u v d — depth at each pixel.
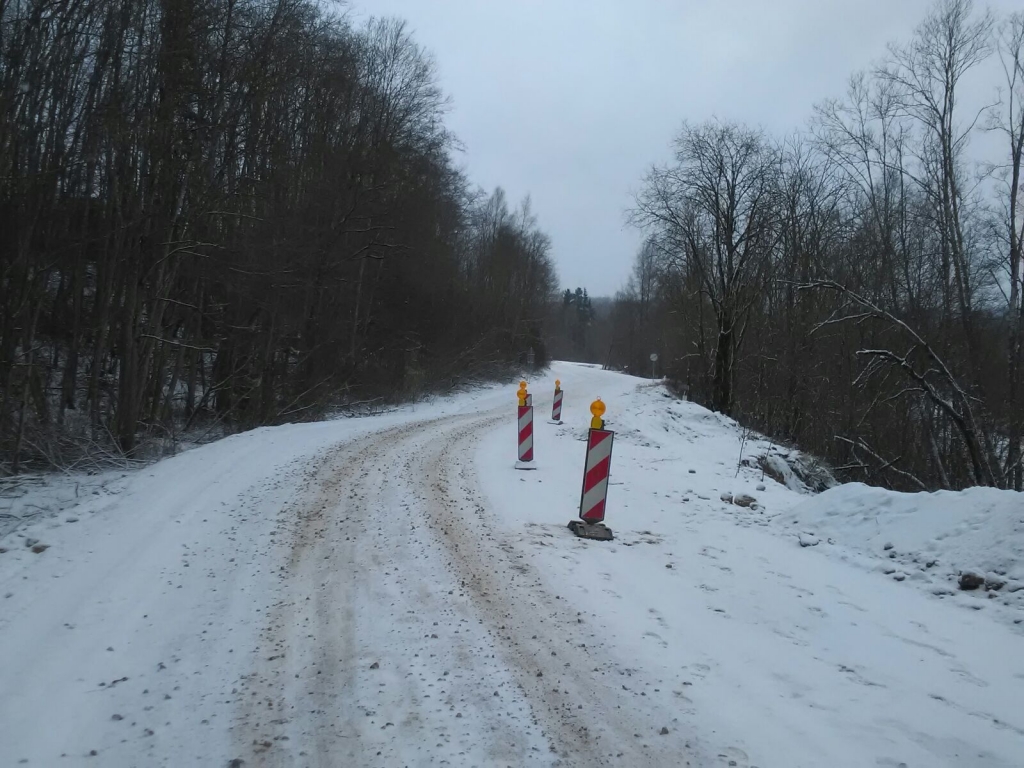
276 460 11.14
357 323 26.23
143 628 4.88
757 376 30.31
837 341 25.39
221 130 15.67
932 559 6.48
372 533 7.30
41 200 13.70
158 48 14.16
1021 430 17.89
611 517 8.55
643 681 4.32
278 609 5.27
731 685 4.29
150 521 7.39
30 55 13.17
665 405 22.45
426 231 29.47
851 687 4.29
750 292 27.67
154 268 14.68
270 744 3.55
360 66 25.05
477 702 4.00
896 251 22.42
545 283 57.16
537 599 5.63
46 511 9.24
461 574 6.12
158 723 3.72
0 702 3.82
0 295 13.52
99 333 15.04
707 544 7.49
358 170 24.50
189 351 18.83
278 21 16.53
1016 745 3.63
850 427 22.59
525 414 11.84
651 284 62.22
